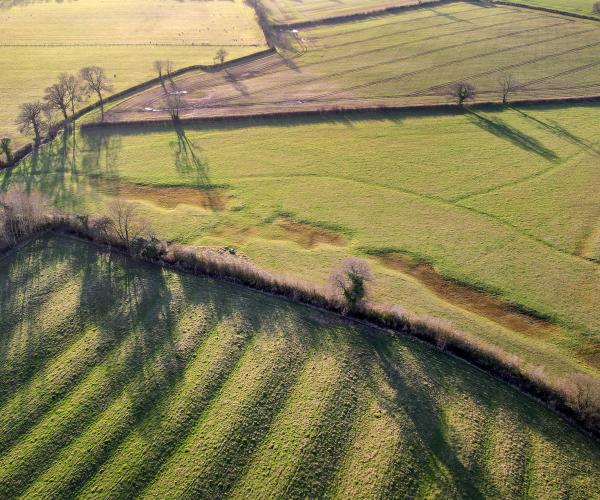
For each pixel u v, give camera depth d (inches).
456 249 2491.4
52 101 3818.9
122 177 3174.2
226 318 2034.9
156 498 1435.8
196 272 2294.5
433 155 3356.3
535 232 2600.9
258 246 2534.5
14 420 1643.7
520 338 2016.5
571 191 2933.1
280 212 2802.7
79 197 2950.3
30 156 3459.6
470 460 1529.3
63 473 1496.1
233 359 1849.2
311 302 2117.4
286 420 1636.3
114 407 1681.8
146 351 1889.8
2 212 2484.0
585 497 1448.1
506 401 1718.8
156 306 2101.4
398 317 1991.9
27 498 1438.2
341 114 3964.1
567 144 3462.1
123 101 4291.3
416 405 1691.7
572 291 2233.0
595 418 1609.3
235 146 3533.5
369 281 2187.5
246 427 1611.7
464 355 1883.6
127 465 1514.5
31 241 2518.5
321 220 2726.4
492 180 3058.6
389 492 1446.9
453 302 2201.0
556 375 1854.1
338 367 1820.9
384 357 1868.8
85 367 1825.8
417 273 2357.3
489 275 2329.0
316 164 3277.6
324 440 1577.3
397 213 2770.7
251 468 1507.1
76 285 2217.0
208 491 1450.5
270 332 1968.5
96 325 2009.1
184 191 3019.2
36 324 2007.9
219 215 2787.9
